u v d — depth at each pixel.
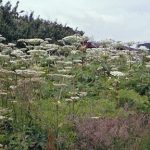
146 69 14.72
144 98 12.74
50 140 9.09
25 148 9.20
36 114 10.26
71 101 11.82
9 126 9.90
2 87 11.13
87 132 9.70
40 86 11.91
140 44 16.39
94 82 13.84
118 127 10.06
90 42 17.50
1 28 19.05
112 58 15.29
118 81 13.54
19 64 13.84
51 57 14.26
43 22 21.92
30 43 15.11
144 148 9.46
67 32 21.66
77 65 14.95
